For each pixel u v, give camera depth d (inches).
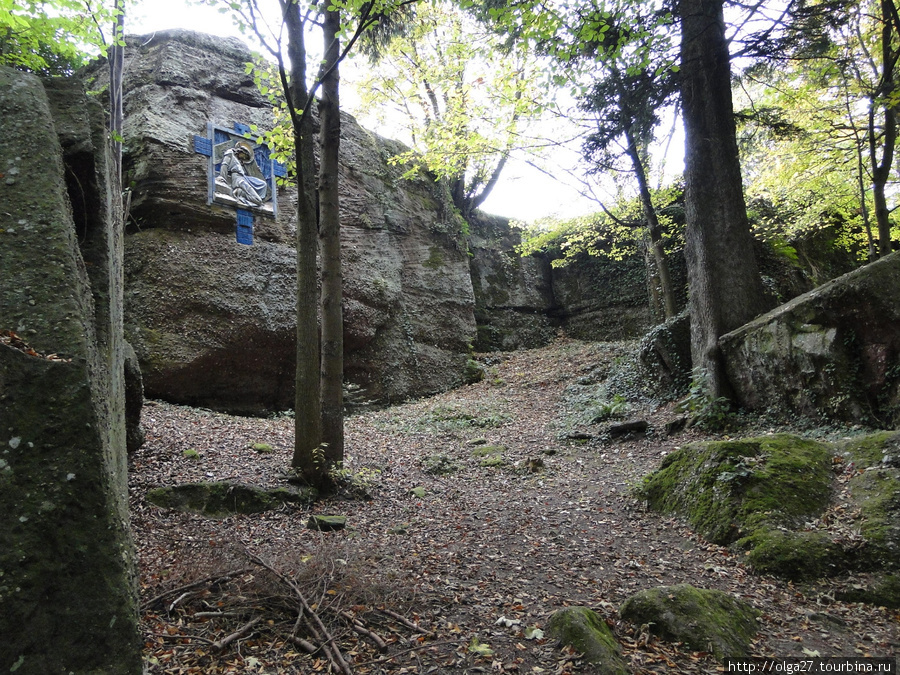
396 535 250.2
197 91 530.3
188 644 136.9
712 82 430.6
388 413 584.7
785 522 221.1
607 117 459.2
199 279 499.2
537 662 141.3
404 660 139.2
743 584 197.5
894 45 501.4
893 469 230.5
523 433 477.1
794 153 544.1
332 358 314.5
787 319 359.3
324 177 317.1
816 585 193.3
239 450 347.9
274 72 362.6
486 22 477.1
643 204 572.7
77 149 118.0
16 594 75.2
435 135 565.0
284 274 555.2
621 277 876.0
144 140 492.4
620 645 151.4
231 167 533.0
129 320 469.1
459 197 907.4
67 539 81.0
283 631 146.9
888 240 444.5
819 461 250.8
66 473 83.0
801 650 156.2
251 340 521.7
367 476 326.3
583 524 265.7
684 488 266.1
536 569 211.5
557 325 923.4
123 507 97.7
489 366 756.6
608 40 363.9
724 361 403.2
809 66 496.4
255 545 225.9
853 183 617.0
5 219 97.0
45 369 85.6
